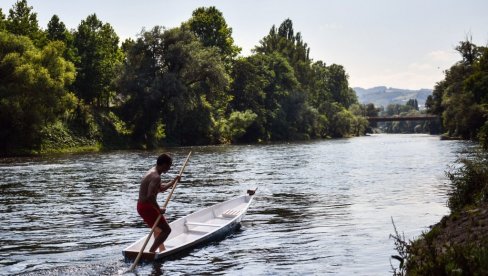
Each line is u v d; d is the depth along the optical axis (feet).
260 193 61.67
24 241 35.65
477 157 47.44
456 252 20.79
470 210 31.37
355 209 48.42
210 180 77.92
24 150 151.64
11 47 151.84
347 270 27.50
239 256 30.81
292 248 32.83
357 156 137.69
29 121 148.36
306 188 66.59
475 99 212.02
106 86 208.85
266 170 95.09
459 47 254.68
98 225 41.86
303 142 264.31
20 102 147.74
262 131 271.08
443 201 52.24
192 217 39.75
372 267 27.96
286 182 74.28
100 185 71.77
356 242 34.30
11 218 45.27
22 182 75.51
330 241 34.76
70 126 177.17
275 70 315.99
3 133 149.59
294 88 330.34
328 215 45.37
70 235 37.73
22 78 144.25
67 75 162.91
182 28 200.23
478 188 38.19
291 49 382.63
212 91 205.67
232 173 89.25
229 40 267.39
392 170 91.97
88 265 28.91
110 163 114.01
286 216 45.16
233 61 276.62
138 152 160.66
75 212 48.57
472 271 19.62
